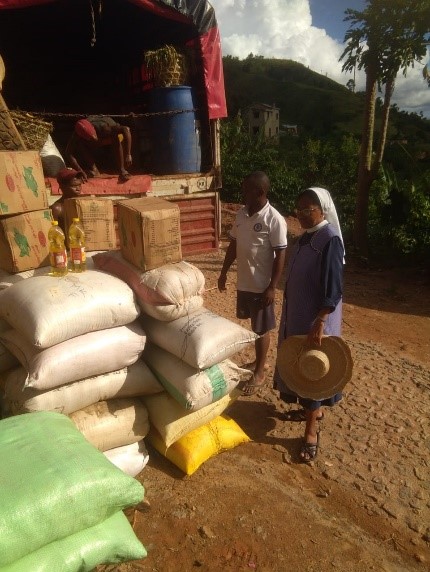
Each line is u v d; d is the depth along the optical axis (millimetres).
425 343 6016
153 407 3332
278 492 3209
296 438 3773
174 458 3318
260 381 4422
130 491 2080
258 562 2691
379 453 3639
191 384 3080
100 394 3033
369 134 9945
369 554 2781
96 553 2014
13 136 5098
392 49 8789
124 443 3162
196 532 2861
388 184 12695
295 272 3406
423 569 2705
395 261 10336
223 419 3637
